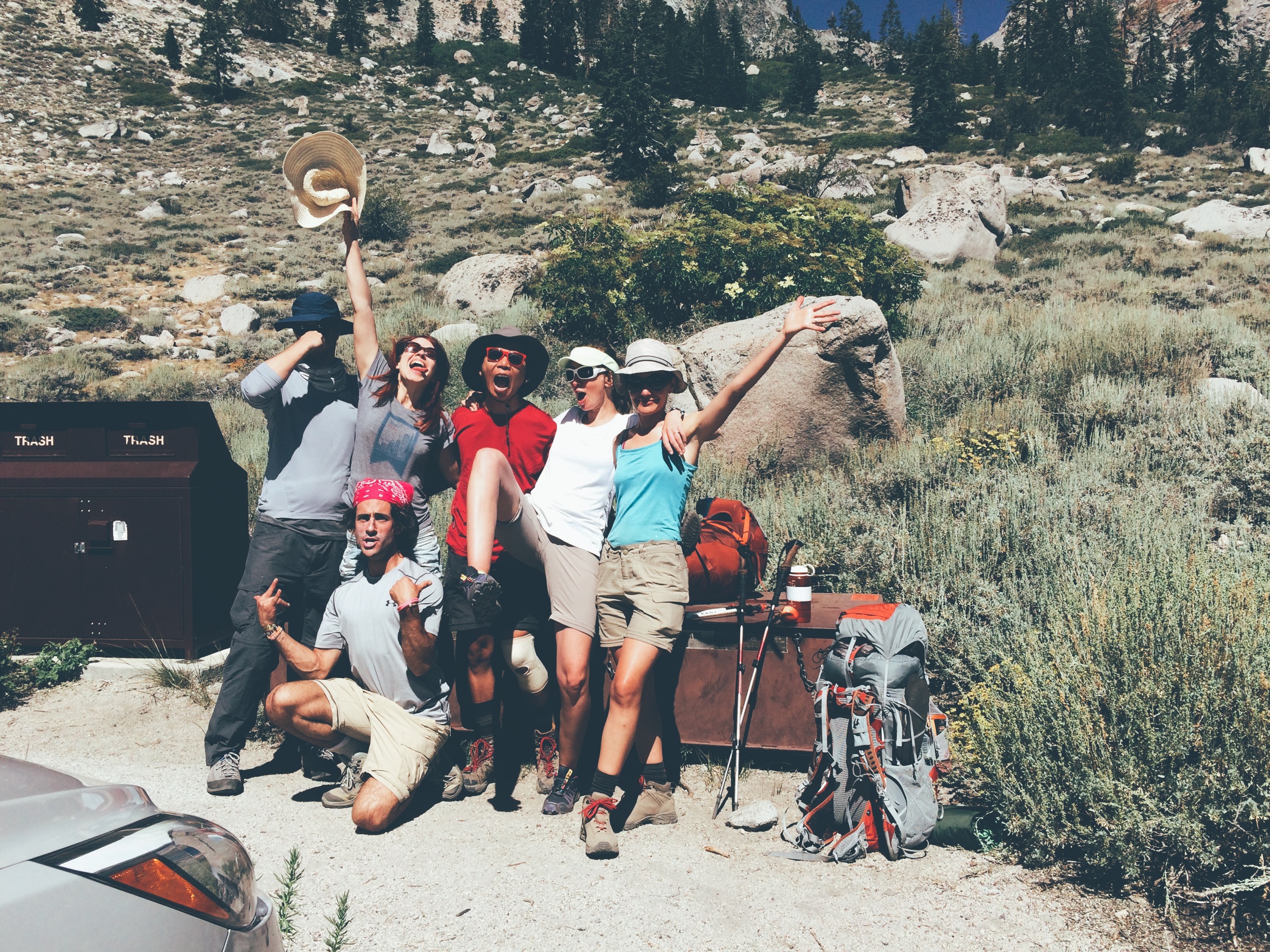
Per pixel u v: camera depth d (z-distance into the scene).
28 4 73.88
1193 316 12.45
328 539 4.11
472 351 3.98
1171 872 2.90
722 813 3.66
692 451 3.62
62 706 4.88
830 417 8.54
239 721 3.90
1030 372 9.84
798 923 2.79
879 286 13.85
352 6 91.69
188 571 5.27
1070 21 85.94
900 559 5.56
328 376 4.14
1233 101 59.38
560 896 2.96
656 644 3.37
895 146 52.31
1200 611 3.43
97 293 23.73
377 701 3.65
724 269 13.08
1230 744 2.95
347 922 2.08
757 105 77.31
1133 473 6.73
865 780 3.29
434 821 3.61
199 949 1.62
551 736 3.91
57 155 48.78
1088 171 40.28
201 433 5.39
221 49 67.56
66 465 5.35
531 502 3.65
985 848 3.28
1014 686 3.75
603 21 87.50
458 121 64.75
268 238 32.38
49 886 1.45
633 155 46.19
